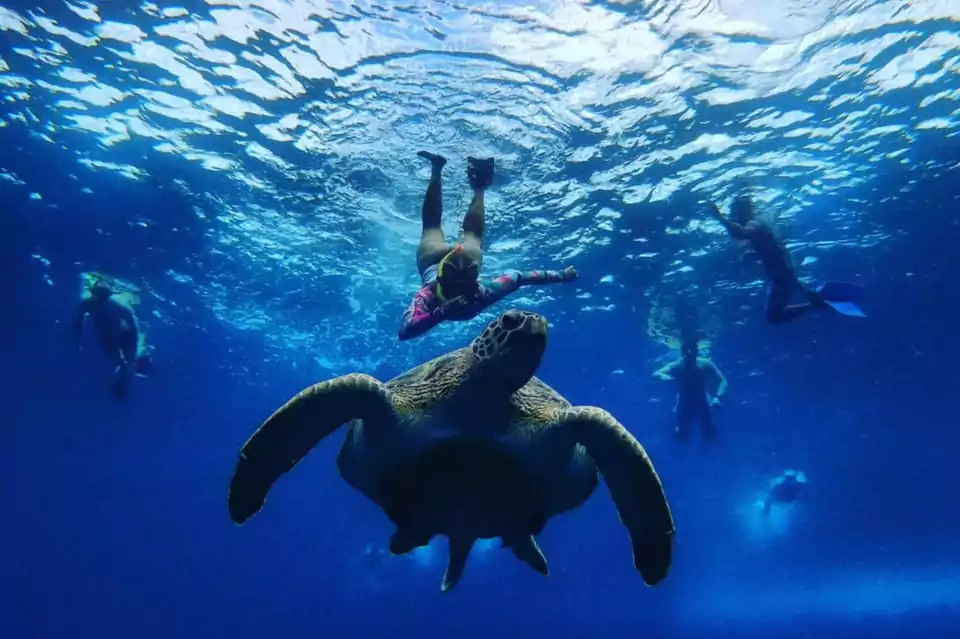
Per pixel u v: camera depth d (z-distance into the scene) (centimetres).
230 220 1488
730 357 2364
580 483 436
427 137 1134
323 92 1039
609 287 1778
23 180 1353
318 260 1703
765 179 1260
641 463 343
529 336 337
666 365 2295
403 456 392
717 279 1703
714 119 1091
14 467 4766
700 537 6075
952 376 2502
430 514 421
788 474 3800
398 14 892
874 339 2158
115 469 4966
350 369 2748
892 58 960
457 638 4459
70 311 2156
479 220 765
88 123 1147
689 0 870
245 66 991
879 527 5584
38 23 916
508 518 419
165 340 2403
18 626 7375
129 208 1455
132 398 3098
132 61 989
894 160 1214
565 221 1423
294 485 5122
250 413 3556
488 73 991
